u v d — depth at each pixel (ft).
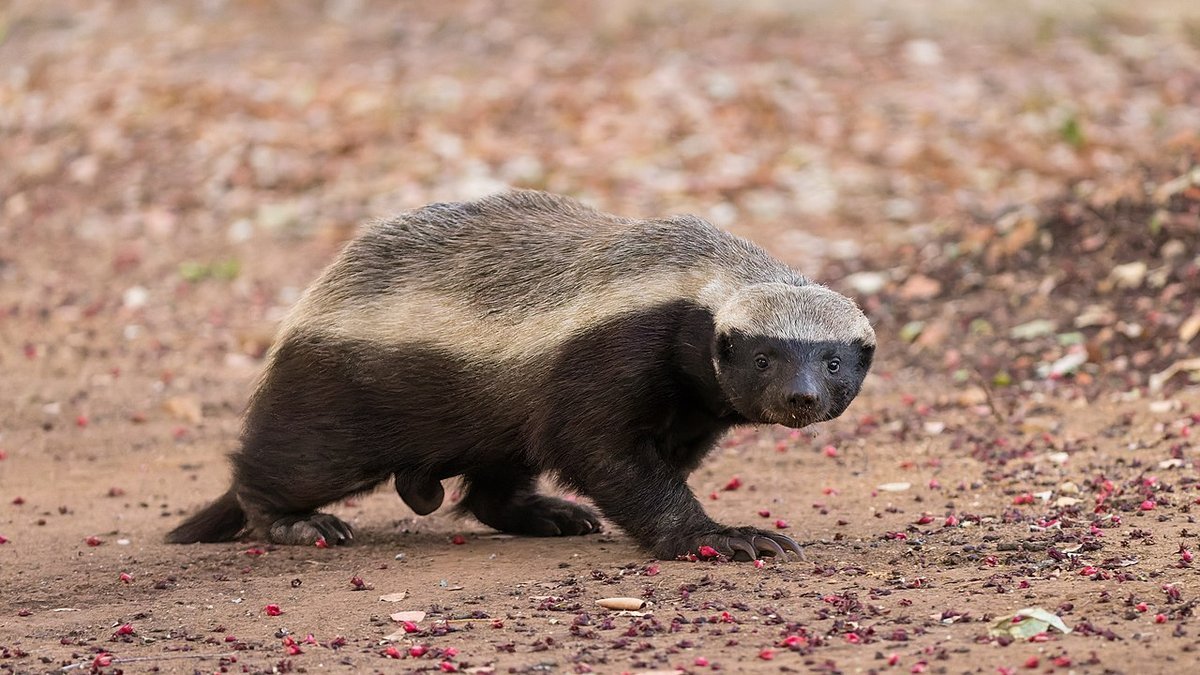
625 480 30.07
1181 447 37.14
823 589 26.99
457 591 28.55
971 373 47.60
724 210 66.44
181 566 32.14
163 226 67.87
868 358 29.55
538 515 35.01
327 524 33.96
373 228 33.12
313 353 32.55
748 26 91.45
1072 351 47.55
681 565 29.40
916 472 38.11
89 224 68.49
